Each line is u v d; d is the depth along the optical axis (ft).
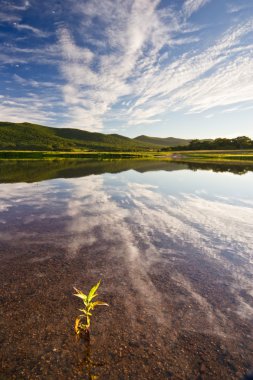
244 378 14.06
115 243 31.24
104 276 23.62
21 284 22.02
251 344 16.33
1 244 30.25
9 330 16.94
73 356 15.11
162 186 75.92
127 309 19.24
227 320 18.37
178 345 16.12
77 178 90.33
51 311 18.79
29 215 42.55
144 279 23.31
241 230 37.06
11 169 119.55
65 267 25.04
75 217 41.81
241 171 125.70
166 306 19.69
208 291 21.74
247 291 21.86
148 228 37.24
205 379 13.97
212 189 71.67
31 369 14.25
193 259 27.58
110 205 50.80
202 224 39.65
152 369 14.43
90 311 18.94
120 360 14.93
